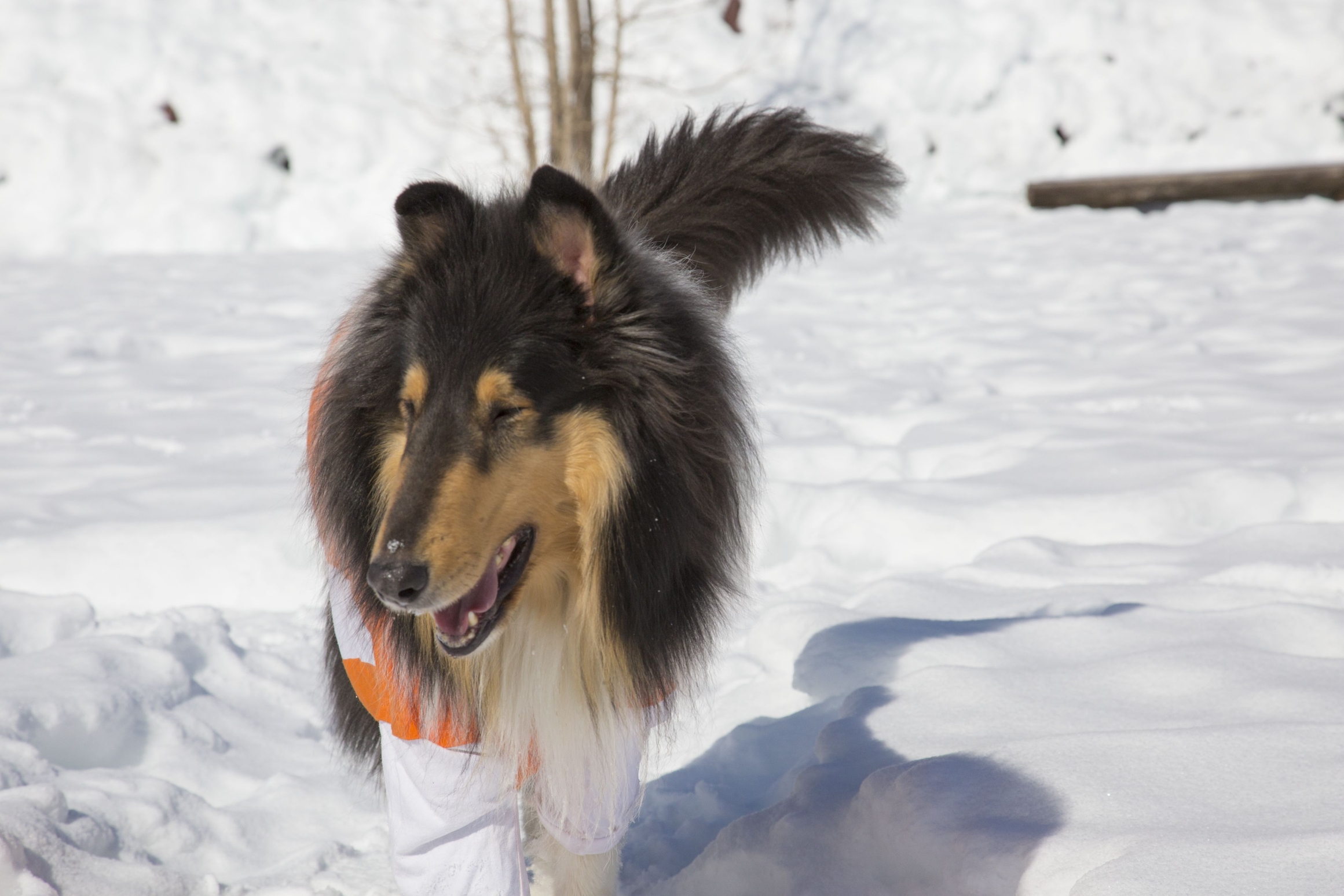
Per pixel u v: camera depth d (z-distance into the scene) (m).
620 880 3.30
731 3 18.59
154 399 7.74
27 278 13.04
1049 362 8.24
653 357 2.62
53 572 4.91
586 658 2.78
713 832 3.43
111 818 3.21
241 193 16.03
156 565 5.00
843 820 3.03
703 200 3.71
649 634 2.69
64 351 9.27
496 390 2.49
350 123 16.58
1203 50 17.16
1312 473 5.37
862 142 4.02
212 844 3.30
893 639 4.09
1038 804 2.78
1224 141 16.67
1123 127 16.88
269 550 5.10
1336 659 3.51
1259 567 4.43
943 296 10.88
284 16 17.83
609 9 18.30
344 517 2.67
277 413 7.38
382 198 16.19
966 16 17.92
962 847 2.66
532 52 17.64
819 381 7.96
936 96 17.25
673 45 18.11
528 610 2.76
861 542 5.30
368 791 3.63
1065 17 17.55
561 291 2.60
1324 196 14.98
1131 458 5.88
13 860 2.82
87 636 4.39
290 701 4.20
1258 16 17.28
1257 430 6.24
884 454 6.24
